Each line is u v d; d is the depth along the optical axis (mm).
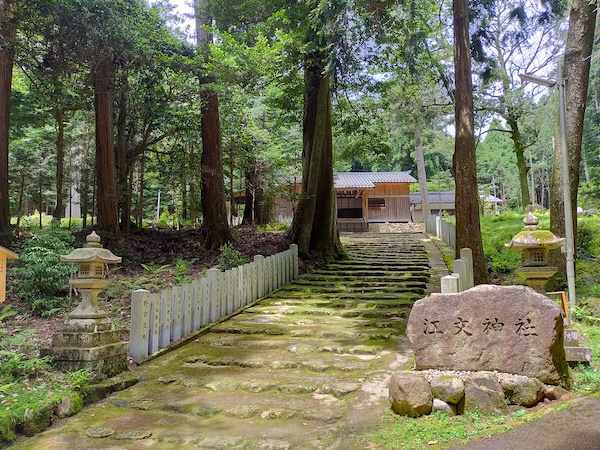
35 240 7465
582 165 26719
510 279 9398
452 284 5000
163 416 4371
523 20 10289
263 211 19984
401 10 9578
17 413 3953
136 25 9836
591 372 4492
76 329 5082
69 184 19016
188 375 5383
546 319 4207
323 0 8734
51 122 16766
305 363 5570
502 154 41281
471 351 4387
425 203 26312
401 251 14633
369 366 5430
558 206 8367
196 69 11336
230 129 14922
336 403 4465
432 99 19156
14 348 5375
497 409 3855
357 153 18859
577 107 8375
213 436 3877
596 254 10375
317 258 12625
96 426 4160
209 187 12680
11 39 8766
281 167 19656
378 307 8344
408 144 33031
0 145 9969
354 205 28797
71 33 8930
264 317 7953
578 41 8398
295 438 3783
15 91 12555
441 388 3980
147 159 14648
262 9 12609
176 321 6629
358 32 9906
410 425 3754
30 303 7066
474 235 8398
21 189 16844
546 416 3709
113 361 5246
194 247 12320
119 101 12930
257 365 5652
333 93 15641
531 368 4184
